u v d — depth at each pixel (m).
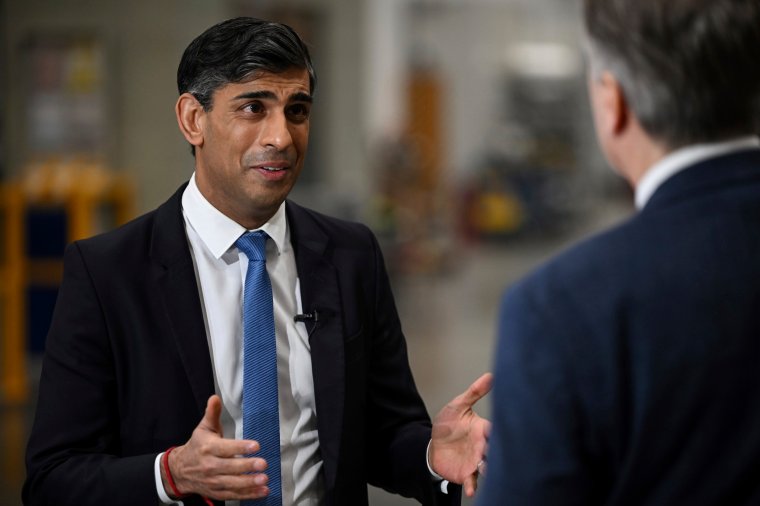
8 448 6.57
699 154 1.54
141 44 9.96
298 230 2.53
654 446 1.47
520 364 1.51
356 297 2.53
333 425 2.37
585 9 1.60
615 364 1.47
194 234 2.43
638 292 1.49
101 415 2.31
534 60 27.25
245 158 2.30
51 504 2.23
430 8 25.25
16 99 9.91
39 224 8.33
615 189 32.66
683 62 1.49
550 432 1.48
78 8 9.89
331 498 2.34
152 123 10.02
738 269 1.49
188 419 2.29
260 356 2.33
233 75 2.27
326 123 14.09
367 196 14.92
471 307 13.66
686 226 1.51
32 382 8.21
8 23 9.84
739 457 1.46
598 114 1.64
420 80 23.55
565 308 1.51
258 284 2.38
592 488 1.50
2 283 7.90
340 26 13.94
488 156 24.67
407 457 2.51
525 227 23.34
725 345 1.46
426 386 8.77
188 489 2.11
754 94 1.51
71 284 2.36
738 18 1.49
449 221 21.50
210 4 10.21
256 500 2.29
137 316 2.32
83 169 9.14
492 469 1.54
